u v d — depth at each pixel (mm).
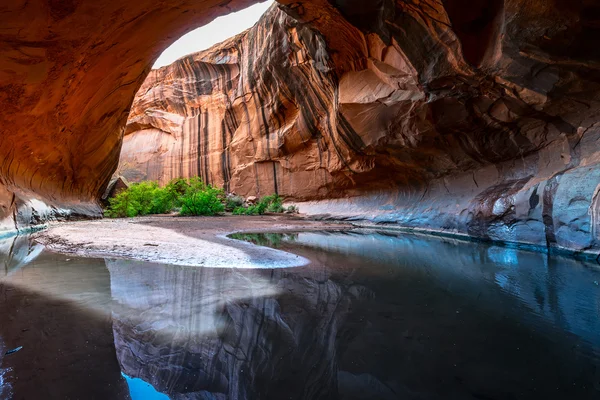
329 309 2822
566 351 2064
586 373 1795
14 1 4512
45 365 1688
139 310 2615
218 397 1476
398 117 10727
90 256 4840
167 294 3078
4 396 1390
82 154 13117
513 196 7918
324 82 14852
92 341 2010
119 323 2326
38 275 3629
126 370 1692
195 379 1646
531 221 7109
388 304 3012
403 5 7586
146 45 8750
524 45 6234
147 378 1627
